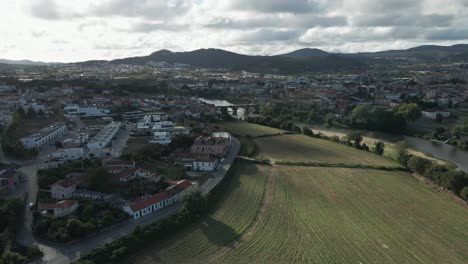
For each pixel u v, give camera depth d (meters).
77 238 113.50
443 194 161.12
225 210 141.00
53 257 104.25
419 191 164.88
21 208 132.50
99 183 147.38
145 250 111.94
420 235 124.75
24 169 175.38
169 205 140.88
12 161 188.12
